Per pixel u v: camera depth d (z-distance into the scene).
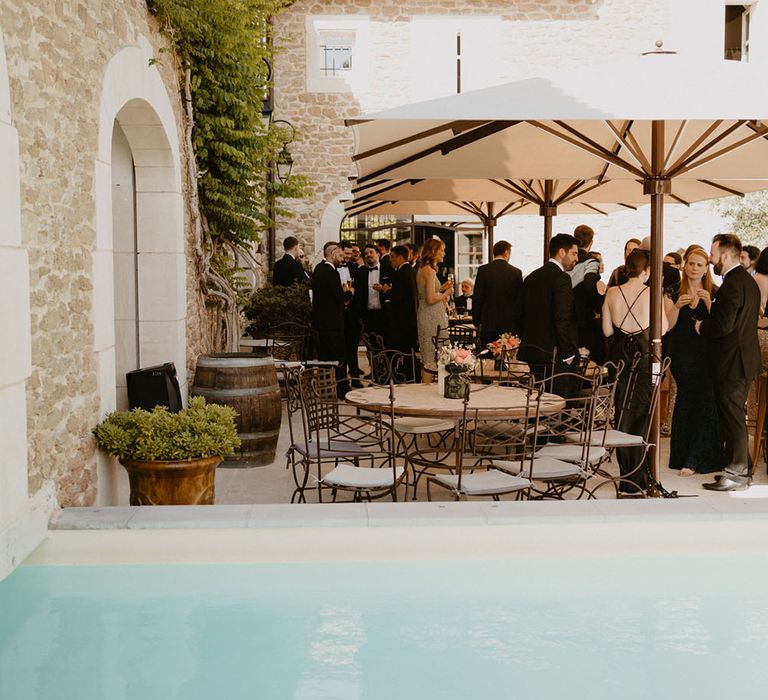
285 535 4.00
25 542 3.67
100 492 4.73
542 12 14.06
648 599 3.73
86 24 4.61
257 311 10.30
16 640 3.29
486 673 3.05
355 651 3.23
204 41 7.42
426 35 14.02
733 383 5.66
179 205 6.89
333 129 14.07
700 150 5.05
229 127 7.78
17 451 3.57
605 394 4.99
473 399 5.20
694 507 4.19
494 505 4.22
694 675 3.05
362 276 10.66
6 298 3.44
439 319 9.61
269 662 3.12
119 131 6.64
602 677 3.02
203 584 3.84
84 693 2.88
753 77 4.70
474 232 15.08
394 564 4.01
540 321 6.20
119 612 3.56
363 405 5.03
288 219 14.15
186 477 4.61
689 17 14.00
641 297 5.62
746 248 7.20
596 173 6.68
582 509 4.16
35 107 3.87
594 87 4.62
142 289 6.74
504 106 4.45
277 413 6.51
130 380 5.64
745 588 3.86
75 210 4.42
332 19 13.93
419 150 5.82
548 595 3.78
